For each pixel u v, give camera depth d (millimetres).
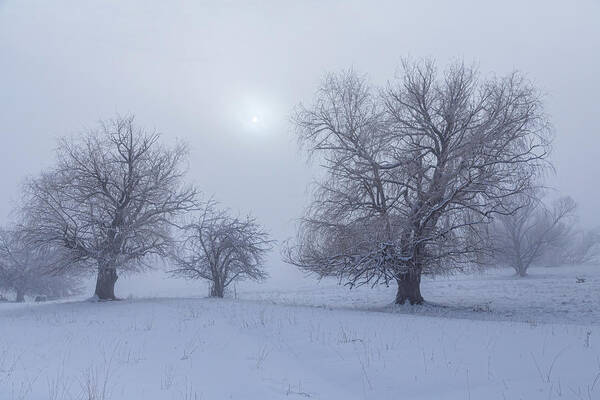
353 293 38750
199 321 16297
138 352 11328
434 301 28953
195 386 8156
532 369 8297
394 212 21688
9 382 8352
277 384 8289
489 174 20922
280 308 20625
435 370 8633
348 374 8828
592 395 6750
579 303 25188
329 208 23047
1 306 31094
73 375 8969
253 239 33750
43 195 27141
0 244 49188
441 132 22359
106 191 27562
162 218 28922
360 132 23031
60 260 28172
